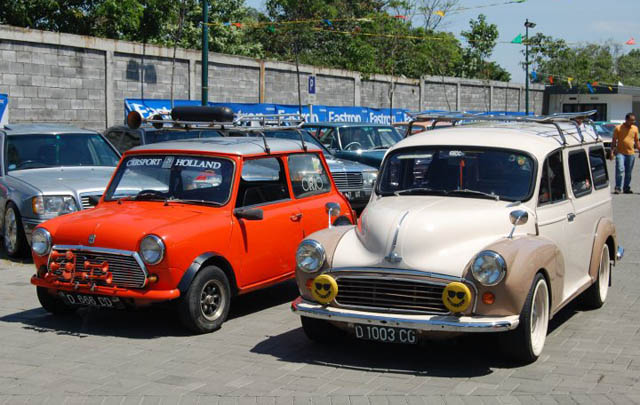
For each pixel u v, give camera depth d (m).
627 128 19.00
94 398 5.19
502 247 5.62
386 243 5.76
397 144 7.13
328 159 13.69
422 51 34.91
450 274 5.52
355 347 6.49
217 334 6.92
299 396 5.20
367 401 5.08
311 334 6.43
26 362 6.04
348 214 8.84
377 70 31.50
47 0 22.34
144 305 6.71
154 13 24.84
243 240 7.32
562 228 6.74
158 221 6.88
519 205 6.31
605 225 7.82
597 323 7.29
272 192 7.92
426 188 6.72
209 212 7.19
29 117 17.73
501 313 5.49
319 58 31.50
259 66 24.31
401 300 5.65
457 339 6.32
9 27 17.14
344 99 28.75
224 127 7.99
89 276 6.76
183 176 7.61
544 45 36.88
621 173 19.12
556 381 5.49
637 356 6.14
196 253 6.78
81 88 18.86
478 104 38.91
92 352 6.33
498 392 5.25
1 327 7.14
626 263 10.27
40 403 5.11
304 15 32.84
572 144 7.41
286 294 8.74
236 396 5.21
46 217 9.93
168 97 21.31
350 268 5.78
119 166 8.03
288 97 25.89
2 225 10.78
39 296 7.37
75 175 10.77
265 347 6.49
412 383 5.48
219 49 28.34
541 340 6.04
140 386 5.44
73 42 18.52
